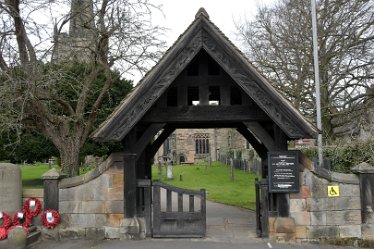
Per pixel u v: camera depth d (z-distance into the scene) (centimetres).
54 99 1224
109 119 861
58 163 2366
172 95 1084
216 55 862
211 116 909
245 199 1658
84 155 2227
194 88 1037
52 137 1280
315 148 1788
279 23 2619
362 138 1627
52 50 1193
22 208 948
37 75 1099
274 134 906
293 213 884
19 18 1102
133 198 910
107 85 1338
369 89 1833
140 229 905
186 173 3303
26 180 2503
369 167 885
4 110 1152
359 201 887
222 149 5778
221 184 2359
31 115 1225
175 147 6181
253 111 903
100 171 925
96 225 917
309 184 888
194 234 909
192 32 863
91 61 1354
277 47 2044
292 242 873
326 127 1895
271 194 903
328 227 880
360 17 1856
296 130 840
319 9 1895
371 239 863
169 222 915
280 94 855
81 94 1319
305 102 1911
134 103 860
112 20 1265
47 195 934
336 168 1433
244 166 3381
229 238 908
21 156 2091
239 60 851
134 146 921
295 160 880
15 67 1116
